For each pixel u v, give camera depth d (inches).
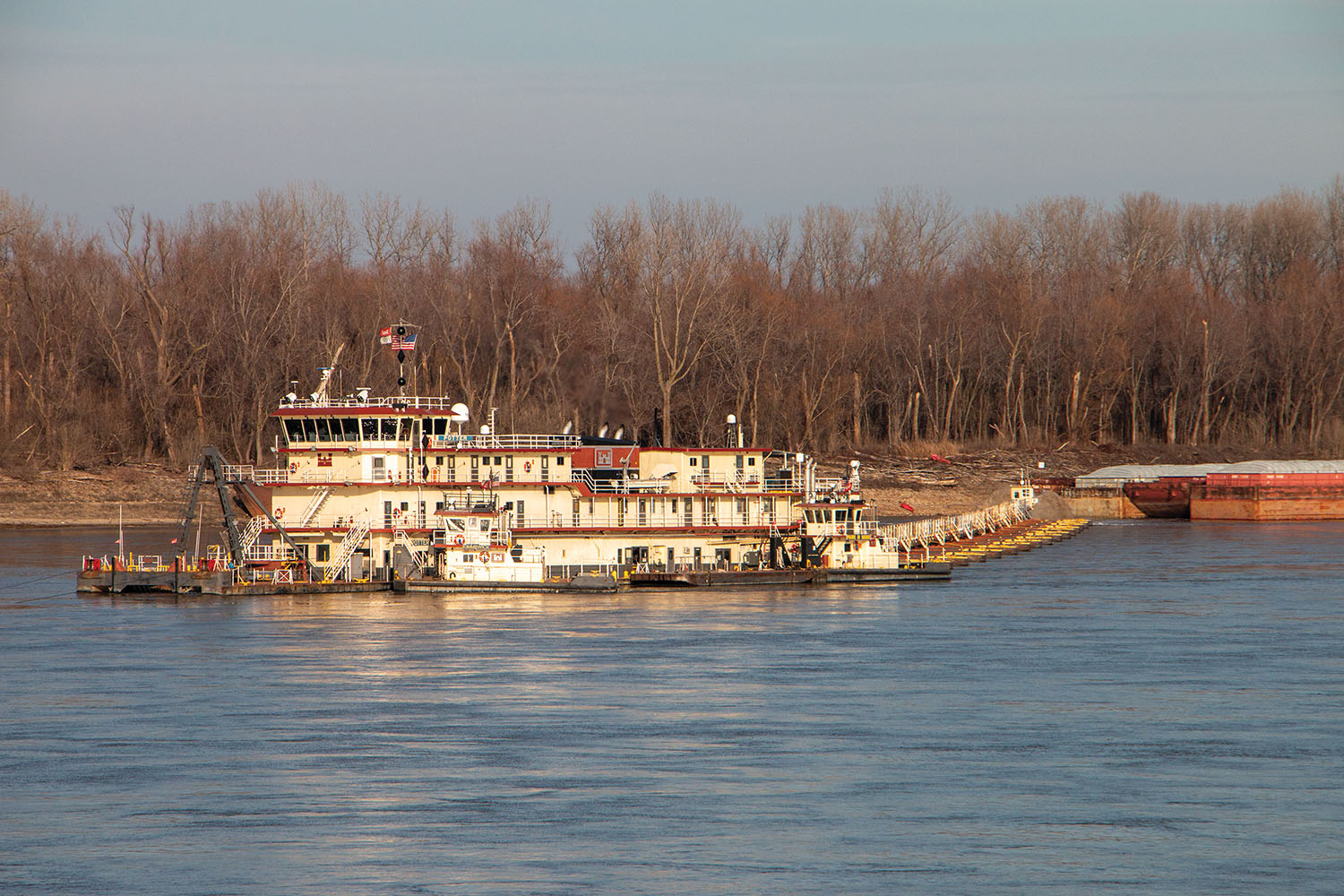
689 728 5974.4
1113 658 7706.7
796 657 7657.5
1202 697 6633.9
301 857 4365.2
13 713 6186.0
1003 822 4722.0
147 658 7495.1
